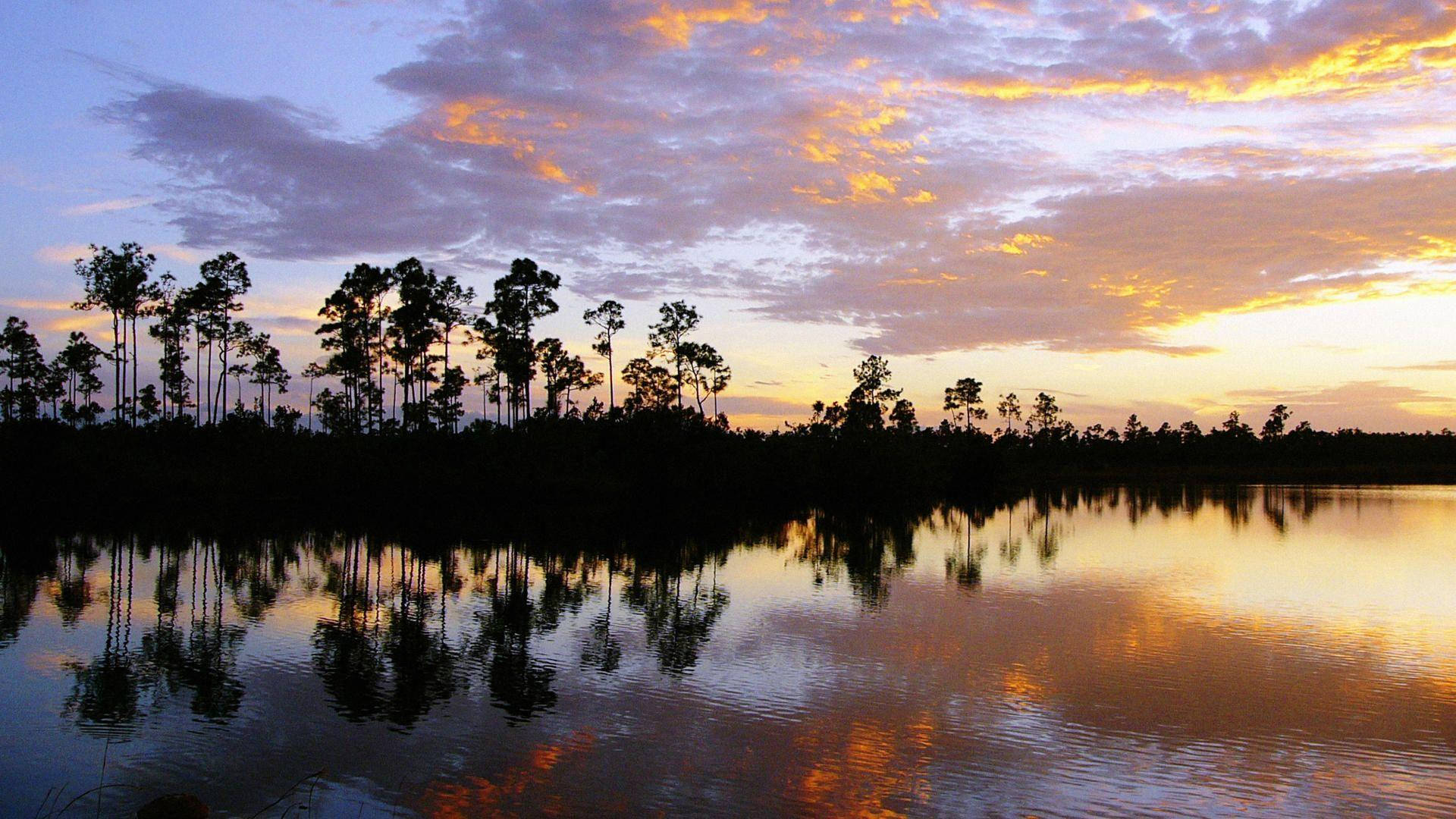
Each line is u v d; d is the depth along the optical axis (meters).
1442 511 60.91
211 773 12.62
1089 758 13.23
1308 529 47.34
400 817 11.23
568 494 62.75
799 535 44.22
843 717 14.98
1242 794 12.05
